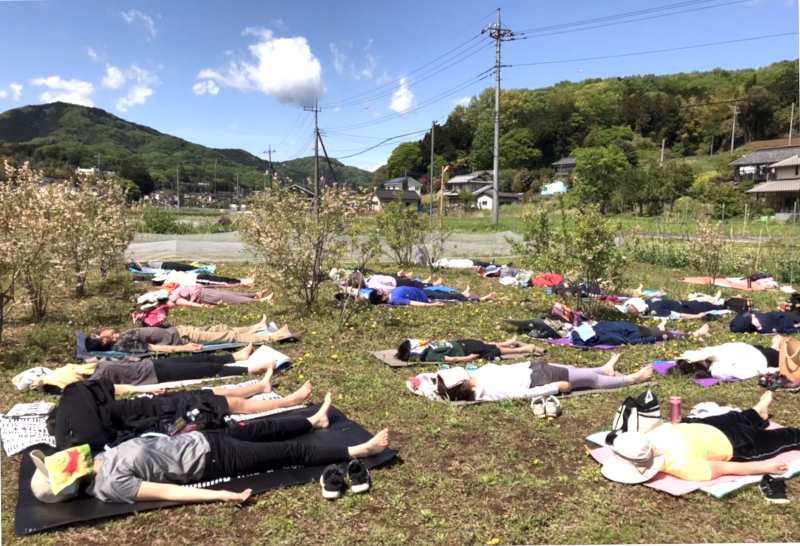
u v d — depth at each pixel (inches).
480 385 238.8
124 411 185.6
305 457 174.9
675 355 314.2
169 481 160.6
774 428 201.6
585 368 264.2
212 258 725.9
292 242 399.2
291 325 368.5
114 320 370.3
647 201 2023.9
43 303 382.0
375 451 181.5
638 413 186.2
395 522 149.1
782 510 156.3
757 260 649.6
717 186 2047.2
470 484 169.0
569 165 3243.1
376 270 636.1
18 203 322.0
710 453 173.0
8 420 201.9
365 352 309.6
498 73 1232.2
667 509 156.4
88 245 450.9
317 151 1640.0
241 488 163.2
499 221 1405.0
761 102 3467.0
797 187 1964.8
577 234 388.8
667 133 3814.0
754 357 275.7
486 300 478.6
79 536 141.5
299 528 145.9
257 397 232.7
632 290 502.3
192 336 316.5
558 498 161.9
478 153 3816.4
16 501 156.9
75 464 153.0
